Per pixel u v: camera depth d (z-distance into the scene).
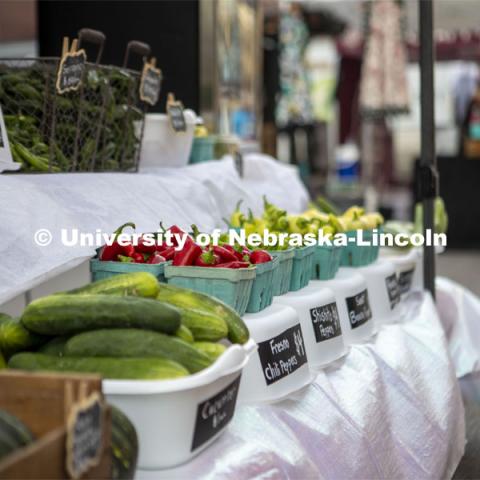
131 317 1.67
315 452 2.20
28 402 1.35
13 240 2.07
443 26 12.77
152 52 5.02
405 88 9.67
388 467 2.62
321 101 14.66
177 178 3.15
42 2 5.05
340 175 14.27
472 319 4.70
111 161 2.84
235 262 2.20
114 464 1.44
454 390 3.35
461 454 3.46
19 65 2.62
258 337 2.16
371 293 3.42
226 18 5.51
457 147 14.27
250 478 1.72
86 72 2.71
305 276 2.82
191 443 1.64
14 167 2.33
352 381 2.67
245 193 3.80
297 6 10.04
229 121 5.70
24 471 1.13
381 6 9.64
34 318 1.68
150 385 1.55
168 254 2.27
